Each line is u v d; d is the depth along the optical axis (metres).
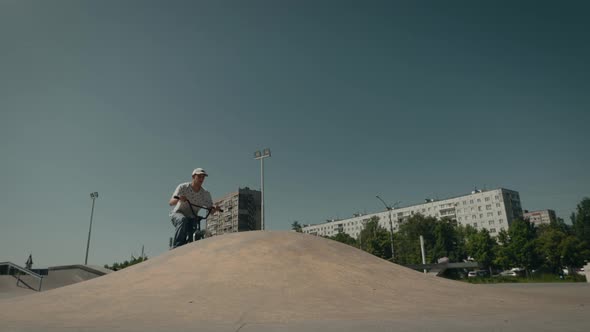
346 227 105.44
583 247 38.75
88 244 35.97
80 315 3.42
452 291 4.77
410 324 2.78
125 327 2.82
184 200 7.30
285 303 3.73
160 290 4.32
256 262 5.06
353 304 3.79
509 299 4.48
